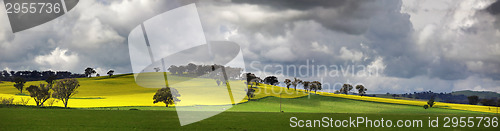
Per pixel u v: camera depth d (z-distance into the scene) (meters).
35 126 35.09
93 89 123.25
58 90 78.44
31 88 77.19
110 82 143.50
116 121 41.09
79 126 36.03
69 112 52.56
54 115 46.53
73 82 80.44
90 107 76.06
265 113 61.91
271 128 37.47
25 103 75.56
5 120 39.03
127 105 80.88
